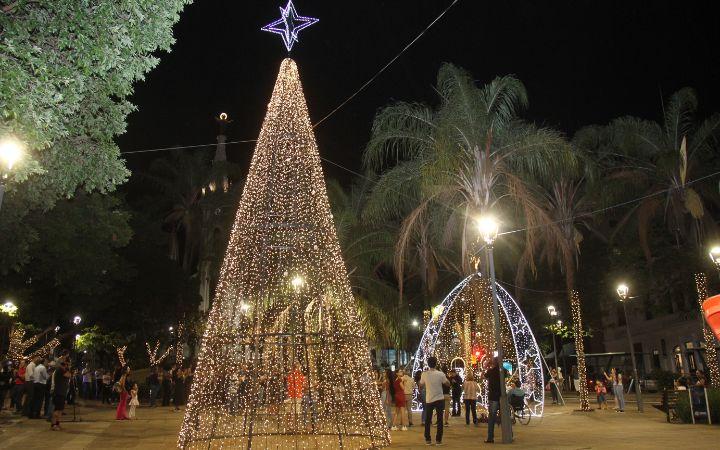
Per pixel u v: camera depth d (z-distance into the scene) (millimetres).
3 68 8625
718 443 12383
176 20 10602
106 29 9398
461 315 24141
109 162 12336
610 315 47469
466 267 21656
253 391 13375
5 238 14406
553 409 23641
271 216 14750
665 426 16266
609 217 30266
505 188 22172
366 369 13500
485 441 13461
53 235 19047
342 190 30391
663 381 29688
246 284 14094
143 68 10633
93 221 21109
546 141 20828
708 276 24031
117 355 38000
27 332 33250
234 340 13266
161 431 16062
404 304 28641
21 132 9117
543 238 27859
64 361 16750
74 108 10133
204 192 42469
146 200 41312
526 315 39000
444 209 22828
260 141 14672
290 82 14938
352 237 27906
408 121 22219
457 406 20000
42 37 9414
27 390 18625
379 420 13062
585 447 12211
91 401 29797
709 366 22953
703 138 25234
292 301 14773
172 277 37156
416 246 30172
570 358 46031
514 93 21734
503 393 13344
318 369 14992
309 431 14781
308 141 14805
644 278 27562
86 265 20891
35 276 21750
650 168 26578
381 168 23031
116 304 34031
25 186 12789
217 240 38344
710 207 27656
